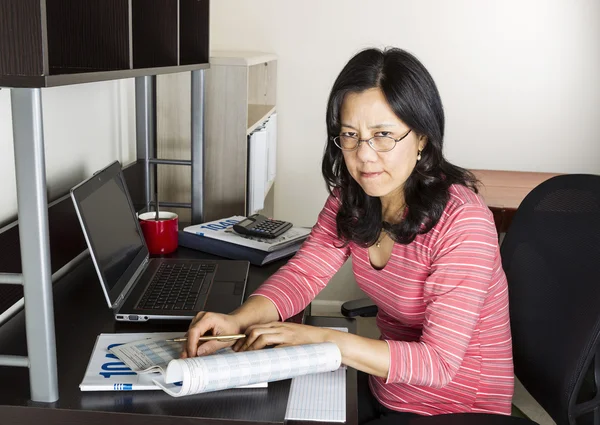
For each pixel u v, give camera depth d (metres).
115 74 1.24
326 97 3.43
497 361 1.49
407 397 1.50
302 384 1.23
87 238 1.36
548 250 1.56
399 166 1.30
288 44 3.38
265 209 3.43
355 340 1.27
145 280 1.61
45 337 1.08
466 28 3.31
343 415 1.12
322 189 3.54
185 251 1.92
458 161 3.45
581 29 3.28
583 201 1.53
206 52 2.02
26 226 1.04
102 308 1.48
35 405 1.09
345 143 1.33
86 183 1.46
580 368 1.40
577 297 1.44
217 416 1.08
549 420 2.54
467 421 1.36
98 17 1.30
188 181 2.58
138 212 2.29
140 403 1.11
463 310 1.30
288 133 3.48
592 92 3.34
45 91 1.68
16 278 1.06
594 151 3.39
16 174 1.02
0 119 1.49
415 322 1.48
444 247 1.34
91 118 2.01
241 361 1.14
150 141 2.45
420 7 3.30
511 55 3.32
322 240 1.62
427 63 3.36
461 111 3.40
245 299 1.58
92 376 1.16
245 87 2.43
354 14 3.33
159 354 1.25
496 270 1.47
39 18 0.95
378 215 1.47
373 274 1.51
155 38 1.63
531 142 3.40
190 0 1.99
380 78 1.26
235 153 2.48
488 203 2.66
